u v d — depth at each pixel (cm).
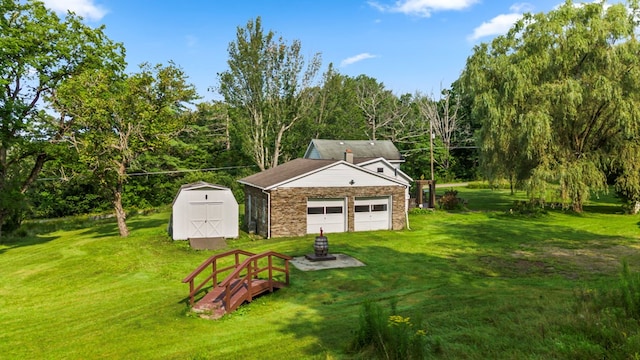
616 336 671
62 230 3403
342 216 2502
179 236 2317
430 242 2139
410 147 6825
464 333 786
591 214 3086
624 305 814
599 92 2769
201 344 876
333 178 2442
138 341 916
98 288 1519
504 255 1812
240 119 4650
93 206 4697
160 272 1669
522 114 2920
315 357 740
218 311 1095
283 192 2353
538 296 1083
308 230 2438
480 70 3281
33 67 2703
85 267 1858
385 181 2555
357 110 6550
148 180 4922
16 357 879
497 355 662
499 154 3250
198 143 5394
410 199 3512
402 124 6912
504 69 3089
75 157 2817
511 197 4525
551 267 1589
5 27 2589
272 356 775
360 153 4153
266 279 1329
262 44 4484
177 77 2708
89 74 2514
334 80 5538
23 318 1207
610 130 2989
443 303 1081
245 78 4500
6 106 2598
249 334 923
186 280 1124
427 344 730
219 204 2369
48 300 1414
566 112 2862
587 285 1232
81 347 909
